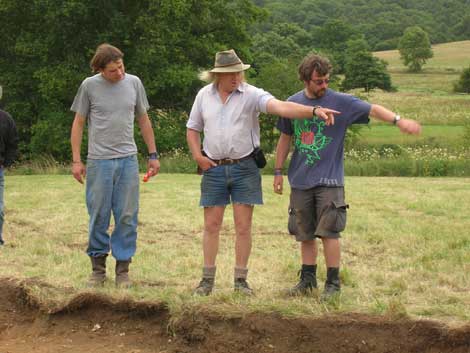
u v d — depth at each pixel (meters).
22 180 16.30
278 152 5.62
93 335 5.17
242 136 5.43
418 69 96.12
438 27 129.12
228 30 28.38
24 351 4.93
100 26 24.97
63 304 5.35
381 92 69.12
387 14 129.50
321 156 5.34
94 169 5.86
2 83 25.41
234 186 5.50
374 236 8.62
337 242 5.41
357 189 14.09
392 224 9.57
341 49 88.00
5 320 5.42
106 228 5.97
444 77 88.69
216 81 5.45
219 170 5.47
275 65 26.98
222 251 7.79
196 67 27.02
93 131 5.85
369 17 128.50
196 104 5.57
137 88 5.97
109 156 5.84
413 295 5.77
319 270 6.62
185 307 5.03
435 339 4.68
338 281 5.47
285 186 14.70
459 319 4.86
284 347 4.76
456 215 10.47
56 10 23.14
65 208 11.21
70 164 23.28
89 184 5.91
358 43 82.69
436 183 15.45
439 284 6.19
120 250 5.98
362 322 4.78
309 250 5.61
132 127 5.96
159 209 11.11
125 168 5.91
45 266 6.95
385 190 13.89
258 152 5.51
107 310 5.31
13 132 7.55
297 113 5.04
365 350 4.68
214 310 4.94
